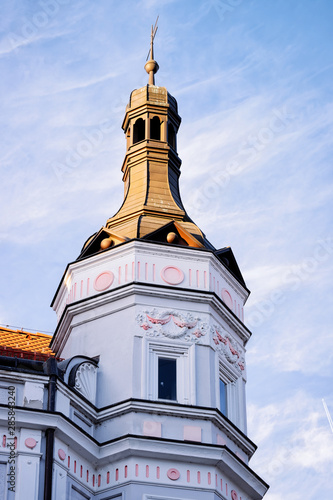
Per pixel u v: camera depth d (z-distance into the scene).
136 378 30.06
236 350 32.66
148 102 37.28
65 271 33.31
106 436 29.31
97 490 28.62
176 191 35.75
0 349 31.38
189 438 29.34
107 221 34.12
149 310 31.25
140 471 28.53
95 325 31.73
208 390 30.38
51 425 27.33
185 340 31.00
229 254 33.88
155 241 32.41
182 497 28.44
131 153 36.41
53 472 26.97
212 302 31.89
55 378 28.11
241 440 30.77
